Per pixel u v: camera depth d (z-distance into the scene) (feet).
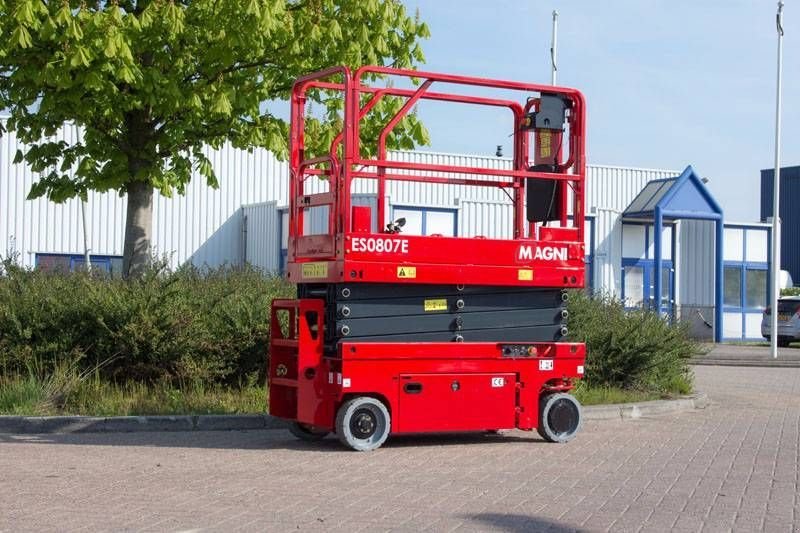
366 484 32.42
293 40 53.93
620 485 33.12
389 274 39.17
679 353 63.21
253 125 58.34
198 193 136.67
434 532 26.03
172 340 49.19
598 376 59.26
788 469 36.88
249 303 51.49
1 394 45.96
